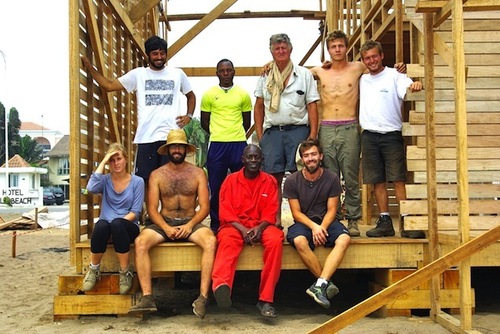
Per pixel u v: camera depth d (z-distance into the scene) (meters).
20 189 47.44
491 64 5.08
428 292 4.79
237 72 10.68
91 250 4.66
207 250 4.72
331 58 5.45
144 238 4.72
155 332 4.34
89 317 4.81
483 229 4.58
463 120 3.99
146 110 5.63
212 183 5.66
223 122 5.63
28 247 10.10
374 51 5.12
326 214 4.89
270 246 4.65
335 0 10.88
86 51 5.64
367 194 7.38
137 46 8.72
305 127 5.43
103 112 6.20
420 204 4.86
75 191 5.03
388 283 4.90
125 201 4.87
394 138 5.17
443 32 5.47
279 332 4.33
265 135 5.46
